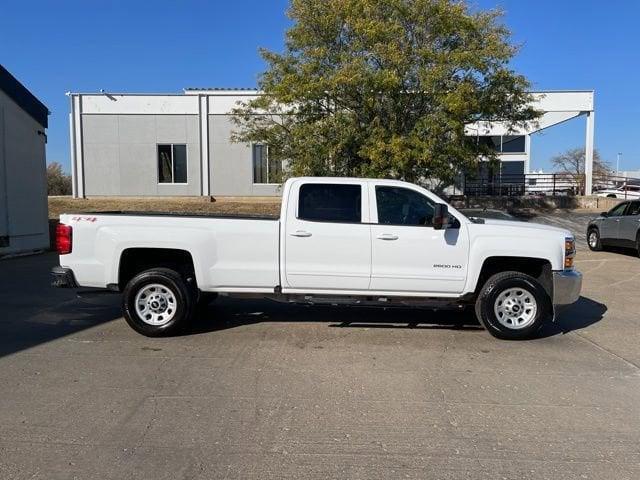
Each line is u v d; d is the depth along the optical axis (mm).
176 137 28094
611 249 18062
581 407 4793
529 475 3623
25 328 7465
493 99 16766
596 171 54281
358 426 4359
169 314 7020
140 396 4961
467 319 8086
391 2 15305
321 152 16406
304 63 17109
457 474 3627
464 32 15664
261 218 7184
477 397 5004
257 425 4363
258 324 7707
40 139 16984
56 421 4414
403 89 15719
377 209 7051
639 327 7746
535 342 6934
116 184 28312
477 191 29578
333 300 7090
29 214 16500
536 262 7219
